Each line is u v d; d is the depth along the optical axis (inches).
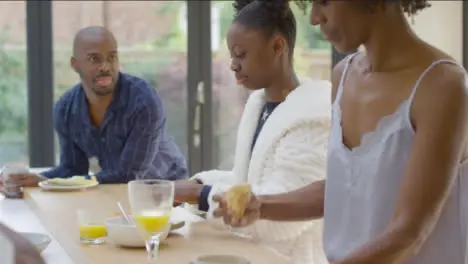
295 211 78.0
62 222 87.0
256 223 85.9
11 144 198.1
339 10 61.2
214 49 207.3
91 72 125.0
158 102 128.5
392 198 63.4
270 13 92.2
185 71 206.8
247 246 76.6
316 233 89.6
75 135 131.7
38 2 195.9
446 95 59.7
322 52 207.6
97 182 118.3
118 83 128.7
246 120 99.9
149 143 127.0
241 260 64.9
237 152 100.3
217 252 73.6
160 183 70.7
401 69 63.4
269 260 70.9
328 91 92.4
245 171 98.7
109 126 127.8
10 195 114.8
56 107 133.4
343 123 69.2
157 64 205.5
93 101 128.3
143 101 126.3
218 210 79.0
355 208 66.7
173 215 92.7
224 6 207.0
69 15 198.2
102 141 129.7
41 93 197.9
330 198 69.7
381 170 63.6
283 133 89.9
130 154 126.1
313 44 207.0
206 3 205.8
